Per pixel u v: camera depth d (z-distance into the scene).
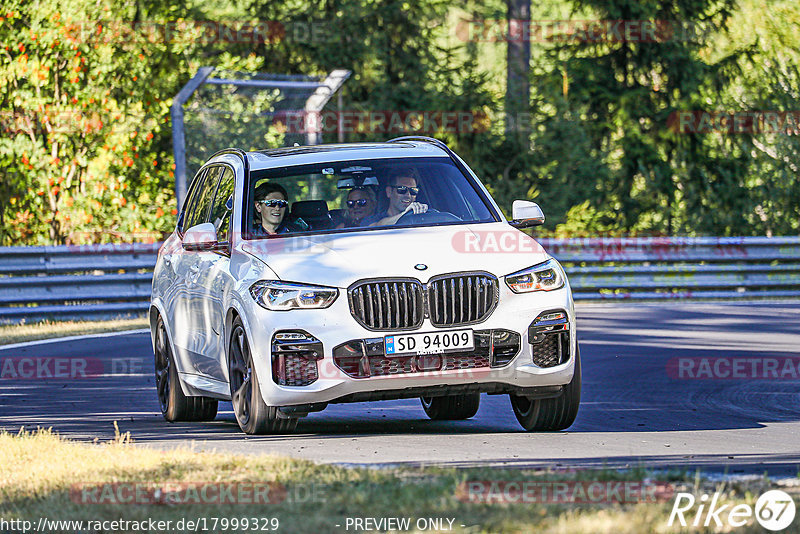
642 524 14.97
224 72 75.50
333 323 24.55
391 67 94.62
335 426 28.19
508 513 15.74
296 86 71.31
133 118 77.88
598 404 31.66
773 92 105.12
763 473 19.98
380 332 24.55
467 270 25.00
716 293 71.31
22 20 77.69
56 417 30.69
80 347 47.12
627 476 18.41
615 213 98.81
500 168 87.50
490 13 93.94
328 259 25.31
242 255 26.56
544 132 87.75
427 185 28.33
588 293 69.94
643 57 98.62
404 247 25.53
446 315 24.77
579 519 15.20
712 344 46.06
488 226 27.03
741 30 109.69
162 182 81.06
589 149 89.88
